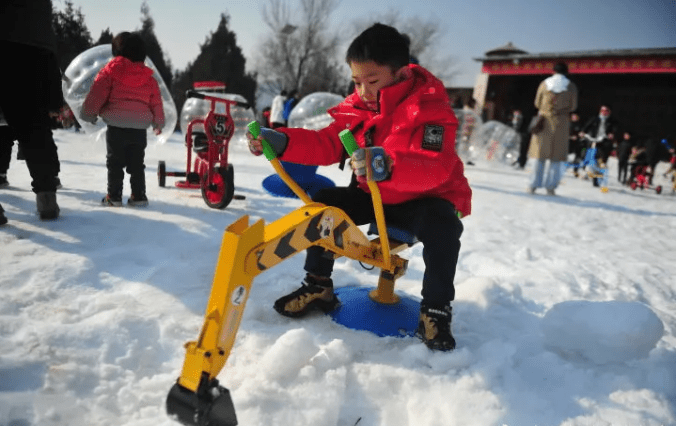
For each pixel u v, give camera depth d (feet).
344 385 5.09
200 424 3.46
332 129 6.64
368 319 6.62
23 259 7.36
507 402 5.09
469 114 43.83
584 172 40.96
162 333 5.78
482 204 19.47
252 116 35.04
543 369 5.82
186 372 3.61
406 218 6.40
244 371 5.16
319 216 4.96
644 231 17.34
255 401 4.60
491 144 47.60
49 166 9.47
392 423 4.71
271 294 7.48
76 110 13.46
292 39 109.19
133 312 6.14
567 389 5.48
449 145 5.79
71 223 9.64
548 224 16.63
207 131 12.80
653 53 77.92
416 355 5.79
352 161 5.02
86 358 5.08
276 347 5.23
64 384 4.61
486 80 95.66
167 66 53.98
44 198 9.51
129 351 5.29
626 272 11.08
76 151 23.29
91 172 16.94
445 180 5.59
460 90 119.75
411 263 10.14
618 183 39.55
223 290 3.75
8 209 10.21
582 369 5.88
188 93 12.58
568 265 11.09
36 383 4.56
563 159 24.52
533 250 12.41
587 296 8.98
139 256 8.25
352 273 8.96
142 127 11.57
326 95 27.50
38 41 8.73
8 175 14.46
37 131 9.19
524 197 23.21
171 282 7.30
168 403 3.61
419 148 5.63
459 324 7.07
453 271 6.05
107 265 7.60
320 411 4.59
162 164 15.31
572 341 6.23
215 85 19.42
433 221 6.00
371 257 6.47
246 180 19.42
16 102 8.83
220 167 12.59
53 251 7.89
